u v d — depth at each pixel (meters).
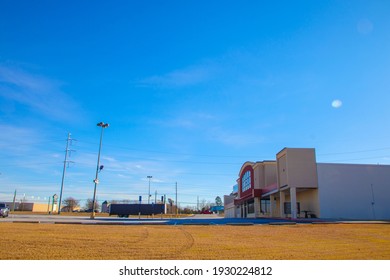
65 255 9.90
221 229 20.52
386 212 34.94
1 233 15.31
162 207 63.06
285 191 38.59
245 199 54.25
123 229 19.44
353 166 35.81
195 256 10.25
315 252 11.36
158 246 12.16
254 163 49.81
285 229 20.66
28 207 106.56
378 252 11.55
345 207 34.59
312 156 35.75
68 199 116.62
